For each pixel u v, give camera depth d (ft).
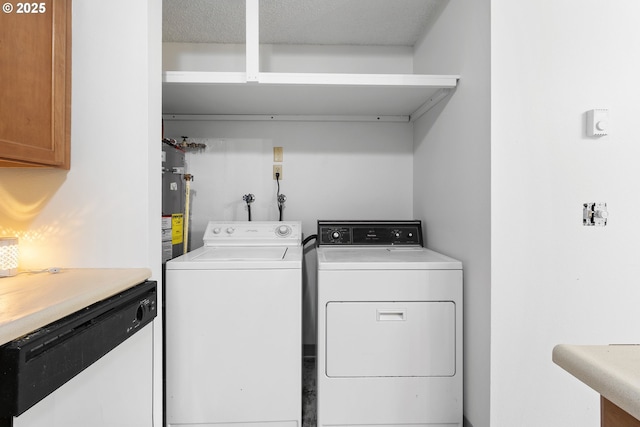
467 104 5.17
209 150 8.03
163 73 5.26
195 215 8.02
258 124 8.07
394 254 6.08
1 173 4.26
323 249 6.82
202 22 7.06
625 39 4.65
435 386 5.11
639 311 4.66
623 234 4.66
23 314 2.52
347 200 8.19
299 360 5.07
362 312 5.07
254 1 5.30
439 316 5.12
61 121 4.09
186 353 4.98
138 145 4.34
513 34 4.52
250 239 7.03
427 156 7.05
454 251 5.63
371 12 6.66
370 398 5.08
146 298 4.17
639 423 1.66
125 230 4.35
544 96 4.55
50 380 2.63
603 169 4.62
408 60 8.10
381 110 7.47
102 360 3.51
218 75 5.34
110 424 3.66
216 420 5.03
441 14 6.23
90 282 3.54
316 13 6.70
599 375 1.65
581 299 4.61
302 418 5.68
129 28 4.33
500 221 4.51
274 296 5.04
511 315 4.53
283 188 8.14
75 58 4.30
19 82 3.64
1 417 2.40
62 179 4.31
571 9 4.58
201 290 4.99
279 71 7.98
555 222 4.58
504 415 4.55
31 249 4.29
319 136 8.13
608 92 4.62
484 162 4.66
